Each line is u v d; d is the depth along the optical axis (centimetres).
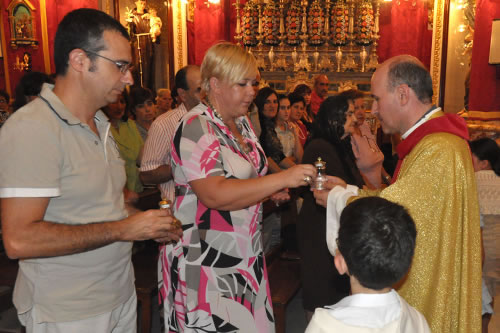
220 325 183
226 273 184
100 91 149
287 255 367
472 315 175
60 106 142
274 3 977
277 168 355
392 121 189
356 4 955
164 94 594
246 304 187
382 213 118
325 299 269
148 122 459
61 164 141
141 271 317
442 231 170
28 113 137
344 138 285
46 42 855
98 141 155
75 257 148
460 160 171
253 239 192
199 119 179
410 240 118
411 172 173
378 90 187
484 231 303
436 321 171
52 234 132
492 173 300
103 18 147
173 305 194
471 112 709
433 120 179
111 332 164
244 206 172
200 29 1029
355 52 973
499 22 630
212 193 170
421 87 180
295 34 971
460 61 941
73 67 145
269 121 426
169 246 193
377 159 334
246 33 998
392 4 963
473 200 176
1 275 296
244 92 184
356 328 114
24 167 131
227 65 179
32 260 148
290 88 987
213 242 183
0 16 812
